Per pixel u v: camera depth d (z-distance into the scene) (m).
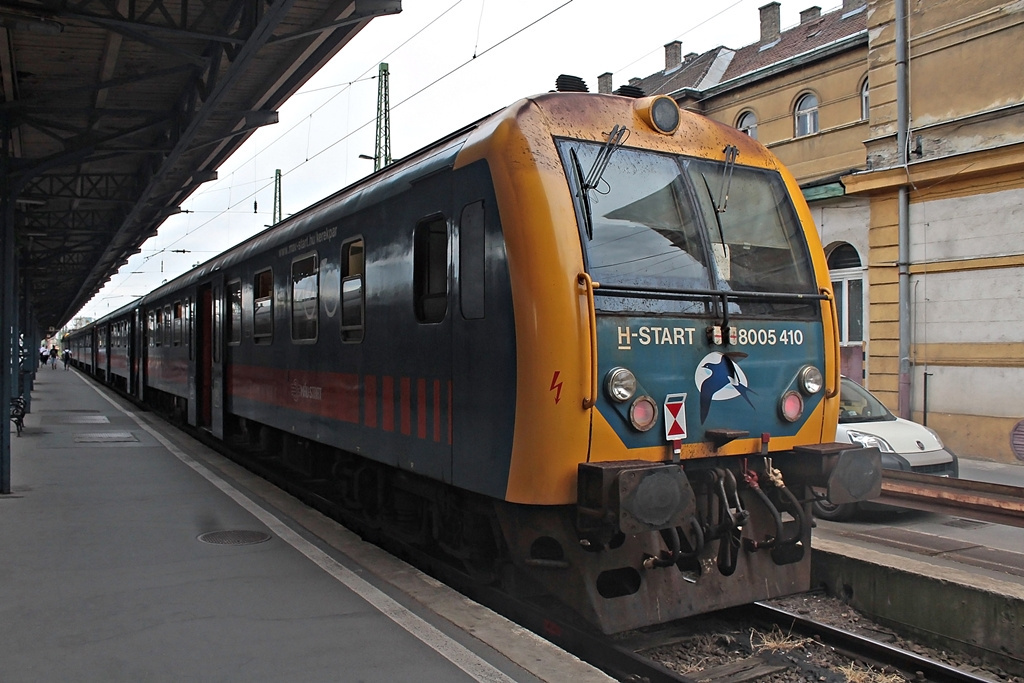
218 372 11.77
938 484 7.02
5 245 8.43
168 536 6.41
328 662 3.89
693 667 4.36
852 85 15.72
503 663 3.89
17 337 17.34
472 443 4.70
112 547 6.06
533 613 4.86
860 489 4.73
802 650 4.60
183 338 14.23
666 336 4.43
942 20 12.66
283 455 9.41
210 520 6.98
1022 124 11.63
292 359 8.24
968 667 4.55
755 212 5.08
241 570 5.46
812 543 5.71
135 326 21.52
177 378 14.86
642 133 4.79
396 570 5.43
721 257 4.80
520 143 4.34
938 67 12.75
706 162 4.97
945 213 12.70
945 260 12.67
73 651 4.04
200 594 4.94
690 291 4.55
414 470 5.43
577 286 4.16
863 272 14.15
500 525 4.95
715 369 4.58
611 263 4.35
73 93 8.58
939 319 12.80
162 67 9.87
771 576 4.84
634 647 4.59
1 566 5.55
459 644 4.13
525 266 4.19
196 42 8.98
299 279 8.03
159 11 8.30
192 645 4.11
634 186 4.59
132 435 13.56
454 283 4.90
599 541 4.33
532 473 4.16
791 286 5.06
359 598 4.87
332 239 7.07
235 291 10.98
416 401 5.41
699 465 4.61
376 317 6.07
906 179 13.08
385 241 5.94
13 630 4.33
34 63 9.64
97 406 20.17
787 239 5.17
